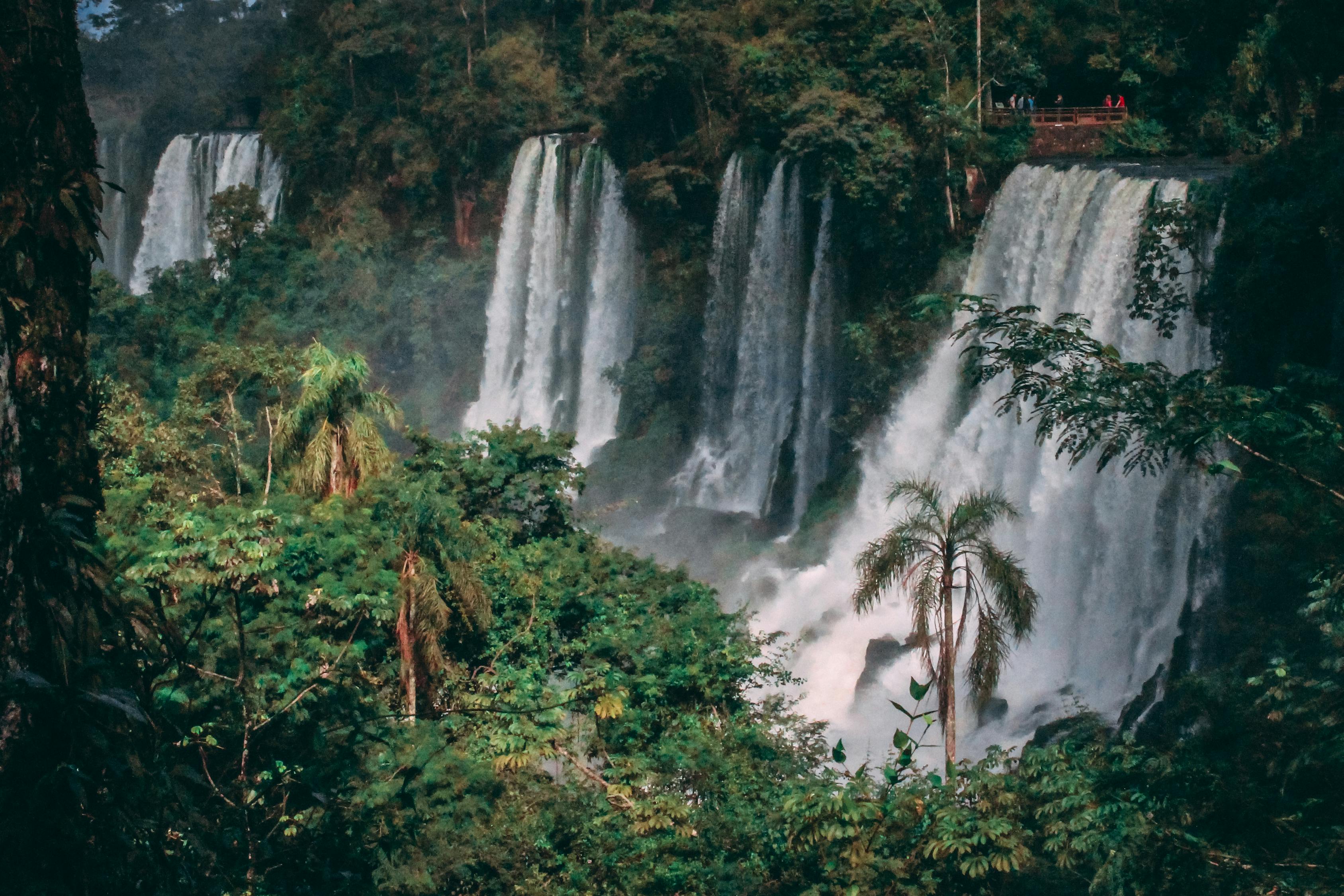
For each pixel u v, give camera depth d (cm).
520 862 1628
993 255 4753
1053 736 3350
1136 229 3891
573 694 2022
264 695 1495
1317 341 3397
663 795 1659
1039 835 1398
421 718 1944
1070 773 1305
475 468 2866
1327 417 1013
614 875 1612
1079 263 4178
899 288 5200
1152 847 1089
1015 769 1546
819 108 5212
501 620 2402
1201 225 3669
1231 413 1020
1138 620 3825
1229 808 1069
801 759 2317
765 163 5581
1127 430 1070
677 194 5988
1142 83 5250
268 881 820
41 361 742
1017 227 4628
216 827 824
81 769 643
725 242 5756
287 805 898
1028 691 3978
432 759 1688
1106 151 5012
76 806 637
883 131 5100
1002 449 4600
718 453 5869
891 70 5256
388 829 1277
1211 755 1159
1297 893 980
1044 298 4334
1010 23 5491
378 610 1783
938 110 5084
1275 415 991
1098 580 3994
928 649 2005
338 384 2497
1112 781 1132
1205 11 5066
